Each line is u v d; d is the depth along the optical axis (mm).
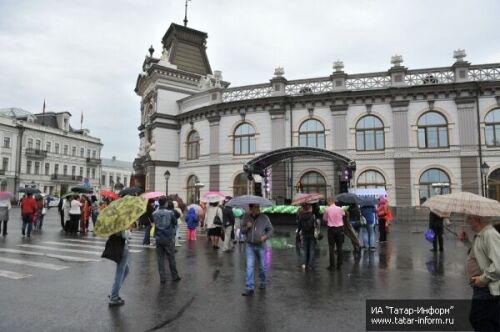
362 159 26016
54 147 65000
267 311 6301
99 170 75125
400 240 15555
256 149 28250
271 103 27953
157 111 32688
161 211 8594
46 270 9539
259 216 7770
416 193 24891
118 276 6648
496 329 4141
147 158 32594
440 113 25094
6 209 16469
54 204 48688
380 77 26516
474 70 24922
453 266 10172
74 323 5699
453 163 24516
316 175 26859
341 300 6977
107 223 6297
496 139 24172
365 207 13203
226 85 35688
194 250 13273
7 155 57156
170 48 36750
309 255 9859
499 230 4359
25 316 6020
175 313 6195
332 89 27078
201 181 30547
